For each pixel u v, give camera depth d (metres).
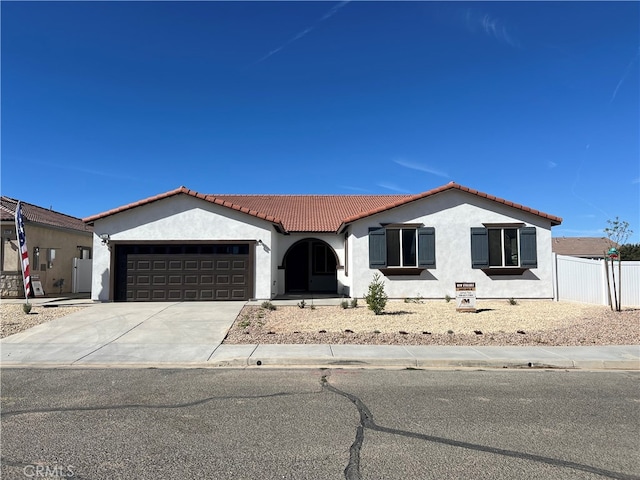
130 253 17.73
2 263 19.20
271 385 7.09
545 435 4.99
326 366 8.49
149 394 6.56
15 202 22.39
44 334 11.27
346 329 11.64
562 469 4.16
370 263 18.48
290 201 26.56
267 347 9.72
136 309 15.10
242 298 17.62
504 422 5.41
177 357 9.09
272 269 18.33
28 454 4.43
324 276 22.95
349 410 5.84
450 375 7.82
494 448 4.62
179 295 17.61
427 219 18.70
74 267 23.23
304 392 6.68
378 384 7.17
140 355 9.26
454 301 17.92
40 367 8.44
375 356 8.85
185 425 5.27
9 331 11.56
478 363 8.55
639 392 6.77
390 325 12.27
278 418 5.52
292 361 8.73
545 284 18.62
